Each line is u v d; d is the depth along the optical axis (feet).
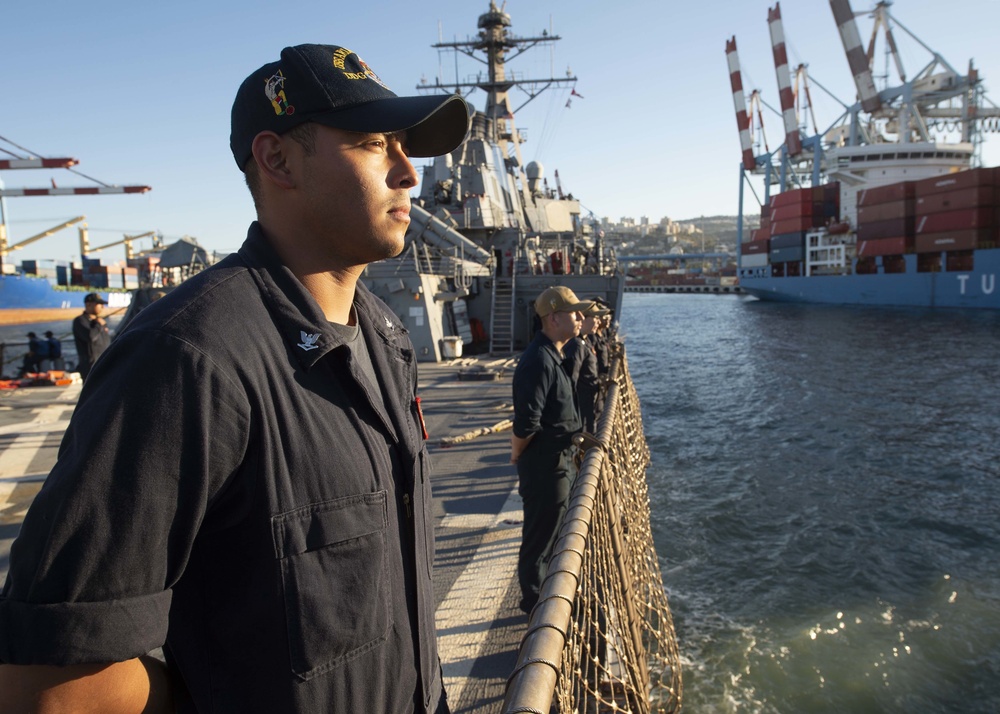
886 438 46.24
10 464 23.11
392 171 3.96
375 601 3.55
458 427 28.63
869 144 209.87
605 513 9.11
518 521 17.31
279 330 3.55
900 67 212.84
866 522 30.40
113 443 2.91
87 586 2.81
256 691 3.32
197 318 3.22
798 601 22.94
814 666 19.12
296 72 3.73
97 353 31.68
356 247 3.90
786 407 57.93
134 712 3.17
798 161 262.47
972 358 85.46
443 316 50.44
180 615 3.45
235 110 4.01
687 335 132.05
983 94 205.46
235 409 3.15
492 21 78.59
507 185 70.49
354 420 3.69
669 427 50.85
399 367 4.55
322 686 3.34
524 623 12.30
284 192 3.91
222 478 3.16
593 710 8.43
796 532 29.12
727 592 23.65
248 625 3.31
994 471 38.22
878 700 17.80
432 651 4.48
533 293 54.08
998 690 18.22
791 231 226.17
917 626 21.33
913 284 168.25
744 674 18.67
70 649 2.74
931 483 36.19
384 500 3.73
